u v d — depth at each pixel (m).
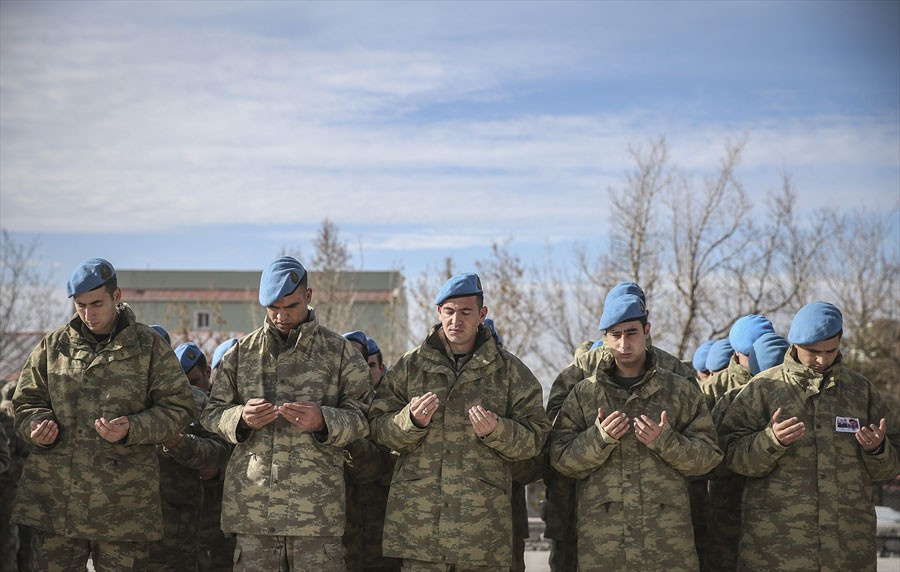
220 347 8.07
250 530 5.85
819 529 6.09
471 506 5.95
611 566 5.94
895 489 17.69
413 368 6.35
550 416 7.02
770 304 24.08
